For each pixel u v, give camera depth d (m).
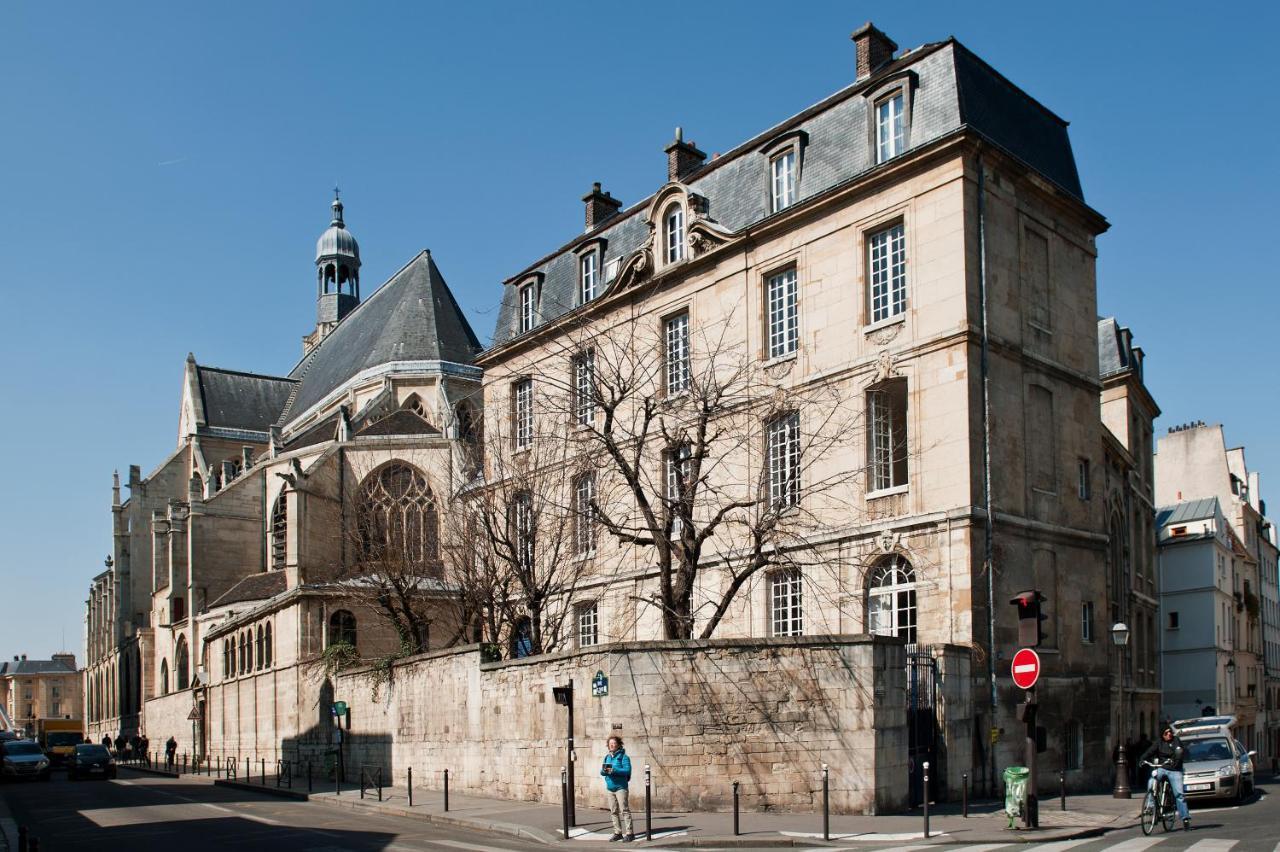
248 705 49.59
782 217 32.03
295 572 52.72
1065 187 31.70
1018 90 31.08
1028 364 29.45
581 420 33.06
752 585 31.44
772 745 22.22
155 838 20.91
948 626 26.81
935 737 24.48
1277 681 80.25
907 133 29.53
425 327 70.94
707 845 18.14
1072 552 30.11
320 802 30.00
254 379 93.19
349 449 55.00
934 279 28.30
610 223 40.47
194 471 86.06
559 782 25.09
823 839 18.09
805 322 31.44
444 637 45.06
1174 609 60.62
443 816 23.53
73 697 193.38
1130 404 46.25
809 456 30.73
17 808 29.64
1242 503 69.50
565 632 38.19
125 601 85.69
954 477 27.19
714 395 29.94
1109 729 30.58
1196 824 20.45
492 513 38.44
